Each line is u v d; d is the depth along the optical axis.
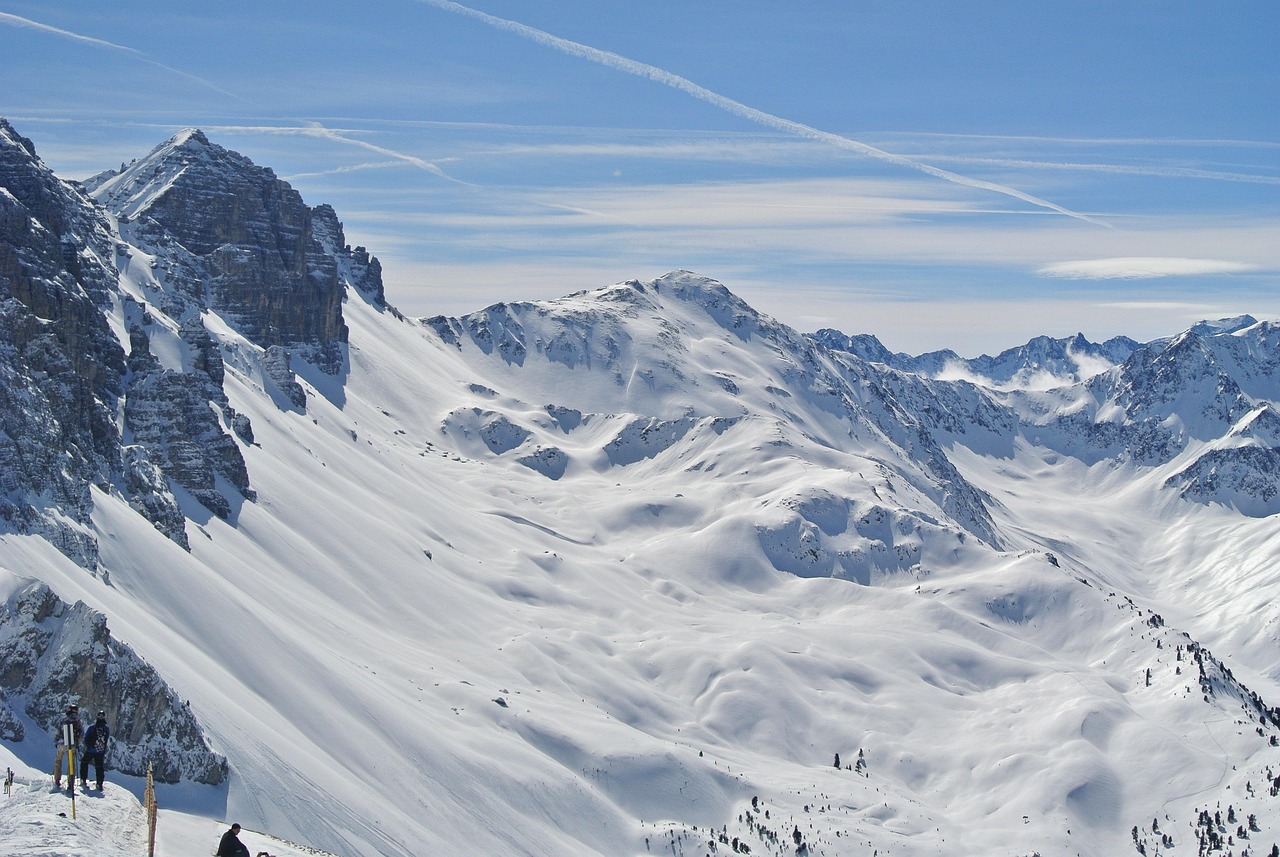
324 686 150.75
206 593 144.25
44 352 154.62
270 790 106.19
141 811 69.62
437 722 183.25
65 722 68.06
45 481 129.12
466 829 144.38
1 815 61.97
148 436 198.00
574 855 162.75
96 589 119.75
